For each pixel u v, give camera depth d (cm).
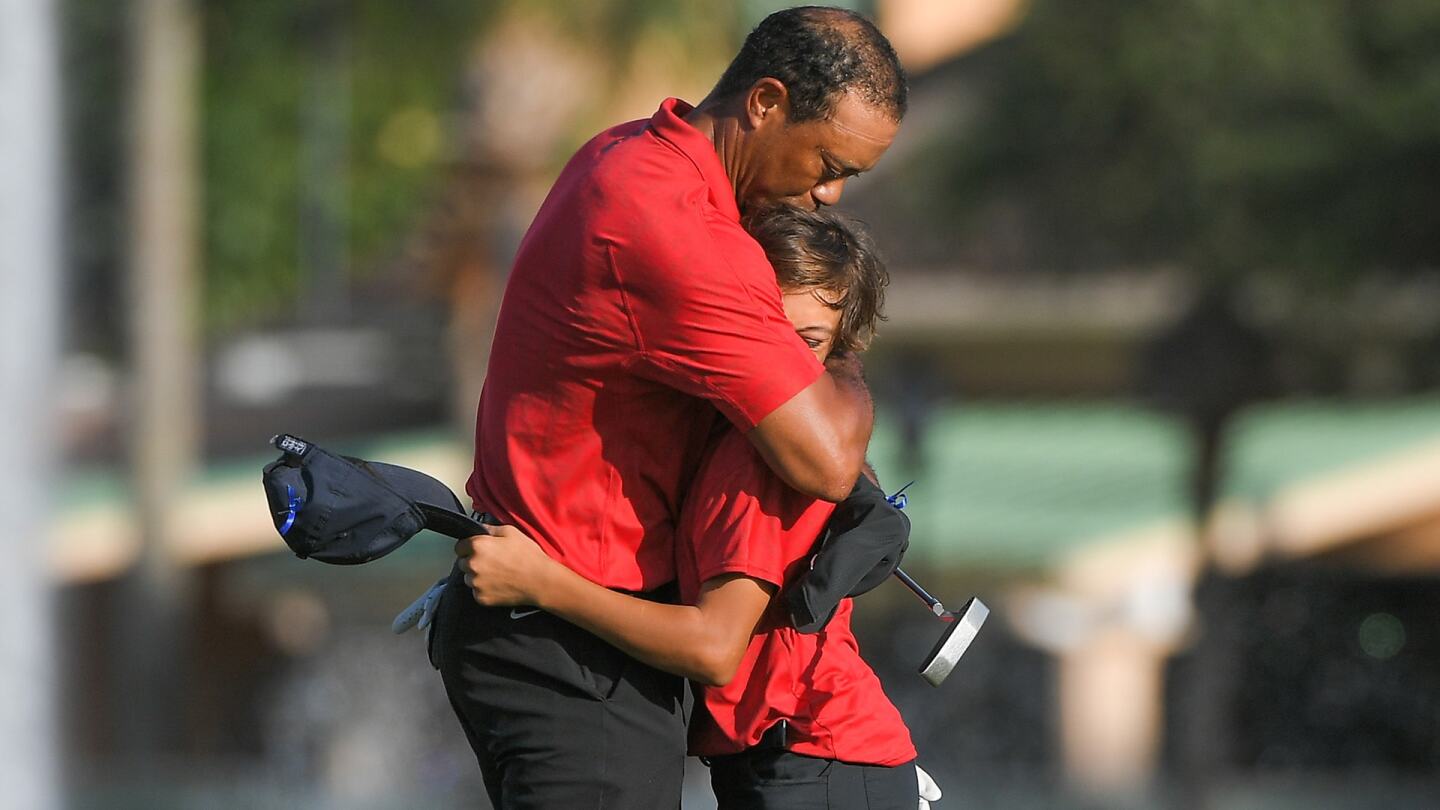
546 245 1095
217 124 5912
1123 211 4869
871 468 1192
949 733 5775
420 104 6022
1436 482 5494
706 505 1106
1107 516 5559
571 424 1098
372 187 6281
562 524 1103
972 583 5341
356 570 5606
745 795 1161
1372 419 6291
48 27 3794
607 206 1071
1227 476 5306
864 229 1177
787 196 1138
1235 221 4653
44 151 3866
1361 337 5259
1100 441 6694
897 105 1112
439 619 1153
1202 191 4644
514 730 1120
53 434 3891
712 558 1093
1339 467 5600
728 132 1112
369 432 7906
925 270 6794
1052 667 5744
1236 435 5559
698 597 1101
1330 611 5950
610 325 1073
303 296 6981
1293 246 4538
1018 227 5622
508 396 1116
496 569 1071
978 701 5800
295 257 6356
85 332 6341
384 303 8112
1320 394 5800
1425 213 4316
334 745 6225
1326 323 5159
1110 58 4756
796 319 1134
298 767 6194
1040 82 4956
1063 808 4531
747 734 1141
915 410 5559
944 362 7119
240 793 4009
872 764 1163
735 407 1068
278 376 8000
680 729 1138
